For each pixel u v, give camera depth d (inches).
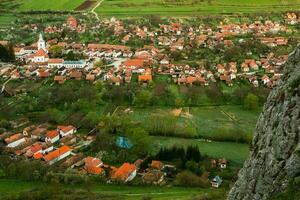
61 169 7386.8
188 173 7106.3
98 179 7091.5
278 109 3376.0
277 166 3159.5
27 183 6968.5
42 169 7234.3
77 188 6786.4
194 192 6619.1
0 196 6397.6
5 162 7480.3
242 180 3523.6
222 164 7544.3
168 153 7785.4
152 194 6584.6
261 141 3457.2
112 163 7760.8
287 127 3196.4
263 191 3223.4
